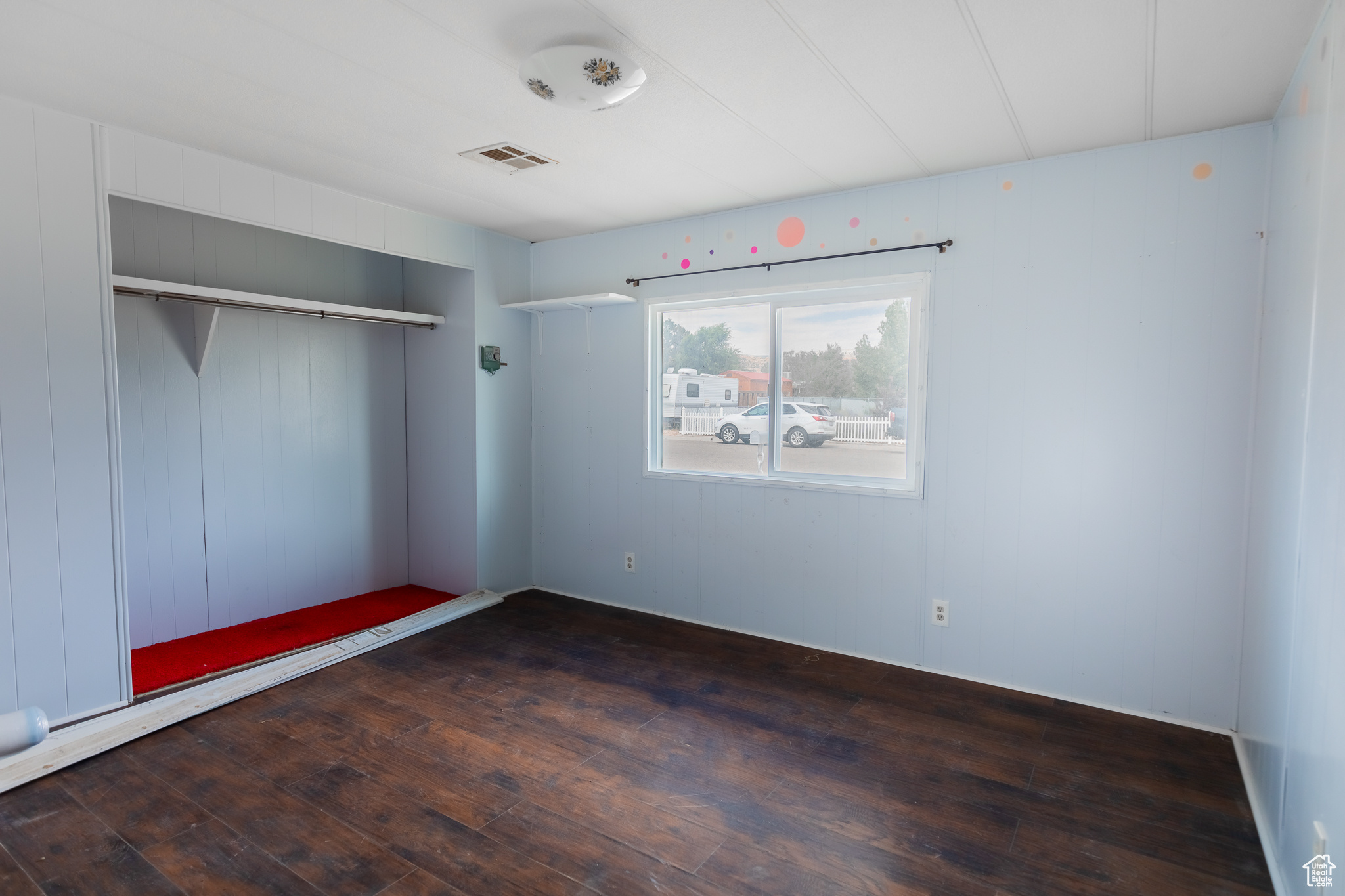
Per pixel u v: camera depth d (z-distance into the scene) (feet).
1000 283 9.40
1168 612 8.55
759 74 6.77
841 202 10.62
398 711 8.87
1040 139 8.41
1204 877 5.83
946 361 9.84
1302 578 5.46
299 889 5.62
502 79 6.97
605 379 13.43
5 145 7.45
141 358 10.75
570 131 8.27
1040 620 9.37
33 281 7.72
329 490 13.39
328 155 9.19
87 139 8.03
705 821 6.59
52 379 7.89
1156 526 8.58
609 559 13.64
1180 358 8.36
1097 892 5.65
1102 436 8.84
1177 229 8.30
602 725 8.52
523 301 14.20
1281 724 5.96
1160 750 7.89
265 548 12.44
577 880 5.78
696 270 12.14
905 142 8.54
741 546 11.97
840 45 6.22
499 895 5.59
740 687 9.69
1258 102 7.29
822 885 5.74
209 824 6.45
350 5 5.63
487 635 11.75
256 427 12.25
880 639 10.65
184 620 11.38
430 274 13.82
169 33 6.10
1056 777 7.37
